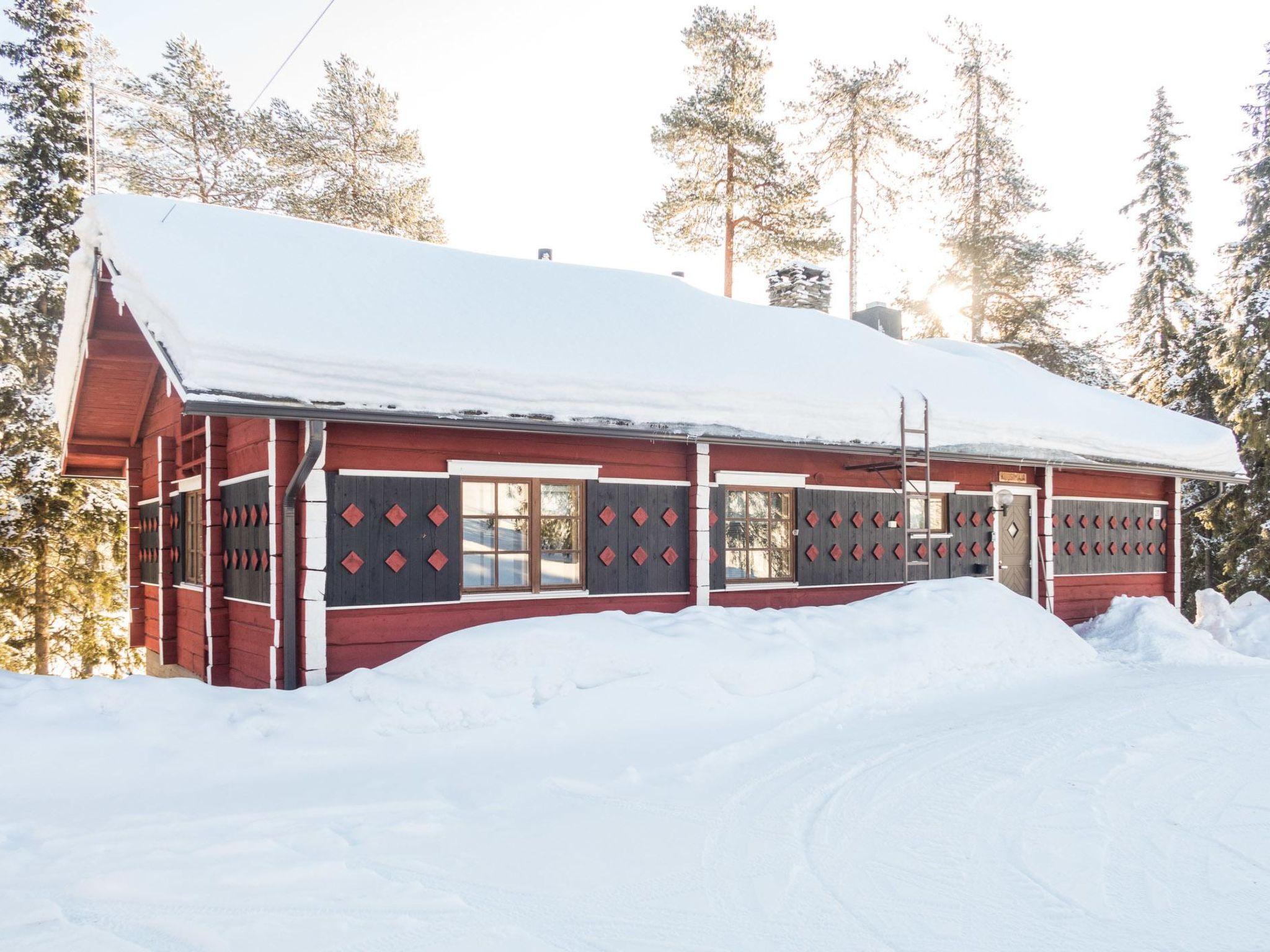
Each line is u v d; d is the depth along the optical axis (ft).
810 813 16.48
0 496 51.08
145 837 14.23
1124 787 18.57
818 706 23.79
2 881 12.68
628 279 35.86
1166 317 90.27
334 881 12.95
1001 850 14.87
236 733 18.25
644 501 29.30
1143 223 92.94
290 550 22.59
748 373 31.42
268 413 20.68
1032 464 39.32
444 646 22.17
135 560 39.22
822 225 76.43
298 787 16.75
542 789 17.21
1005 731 22.91
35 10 63.21
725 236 77.66
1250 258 68.74
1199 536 79.51
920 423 35.06
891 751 20.76
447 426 23.63
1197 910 12.64
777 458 32.58
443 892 12.70
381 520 24.08
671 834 15.21
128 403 36.42
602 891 12.92
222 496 27.96
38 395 55.67
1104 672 32.12
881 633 28.78
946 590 32.81
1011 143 92.48
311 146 78.79
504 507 26.71
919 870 13.98
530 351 26.55
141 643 39.04
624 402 27.32
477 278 30.25
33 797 15.61
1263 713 25.77
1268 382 62.49
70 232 60.95
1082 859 14.55
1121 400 50.42
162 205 26.20
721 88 75.97
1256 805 17.53
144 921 11.64
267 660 23.81
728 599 31.09
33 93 62.18
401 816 15.57
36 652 55.21
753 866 13.94
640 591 29.07
